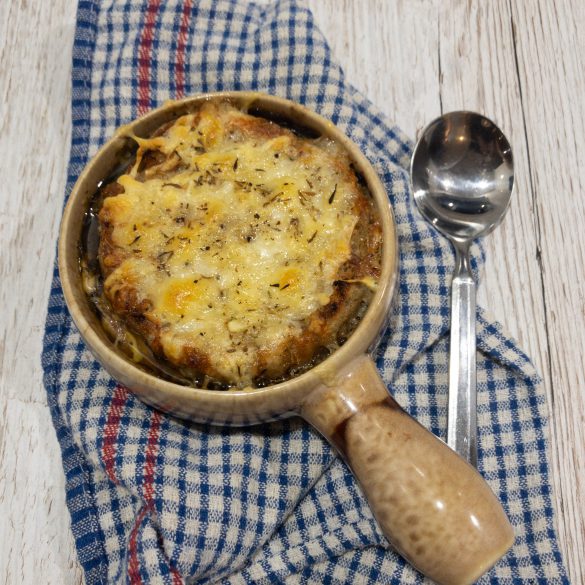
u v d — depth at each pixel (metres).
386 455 0.25
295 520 0.31
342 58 0.38
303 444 0.31
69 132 0.37
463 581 0.25
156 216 0.28
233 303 0.27
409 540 0.25
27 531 0.31
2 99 0.38
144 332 0.27
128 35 0.37
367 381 0.26
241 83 0.36
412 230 0.33
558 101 0.37
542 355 0.33
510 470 0.30
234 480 0.30
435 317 0.32
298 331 0.27
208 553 0.29
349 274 0.27
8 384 0.33
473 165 0.34
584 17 0.39
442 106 0.37
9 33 0.39
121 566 0.29
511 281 0.34
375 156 0.34
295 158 0.29
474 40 0.38
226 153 0.29
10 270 0.35
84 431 0.30
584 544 0.31
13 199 0.36
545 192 0.36
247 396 0.25
